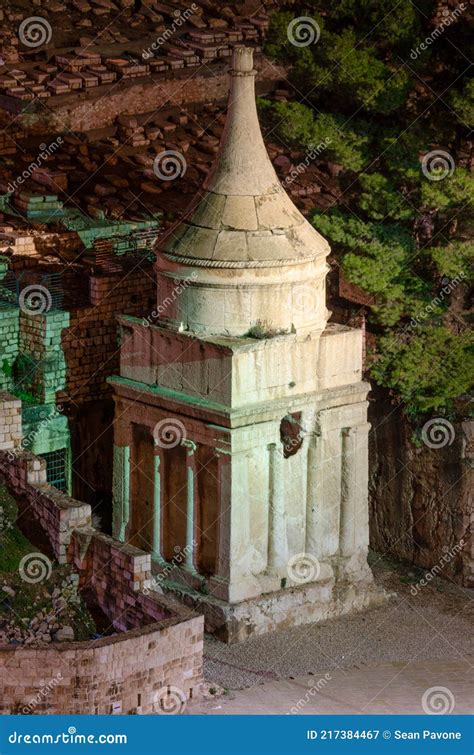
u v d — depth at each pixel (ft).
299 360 204.33
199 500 205.36
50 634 187.42
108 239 230.48
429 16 224.53
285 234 201.46
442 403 220.02
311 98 226.38
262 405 201.57
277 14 220.64
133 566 185.98
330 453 208.85
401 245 218.18
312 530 209.05
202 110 268.62
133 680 175.22
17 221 233.14
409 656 203.82
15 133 252.62
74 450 223.10
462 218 219.61
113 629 188.55
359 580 212.84
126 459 210.38
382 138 220.64
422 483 224.33
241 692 189.67
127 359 207.82
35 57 263.90
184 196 245.24
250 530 204.64
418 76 223.10
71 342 220.64
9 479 196.65
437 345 221.46
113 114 260.21
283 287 201.77
